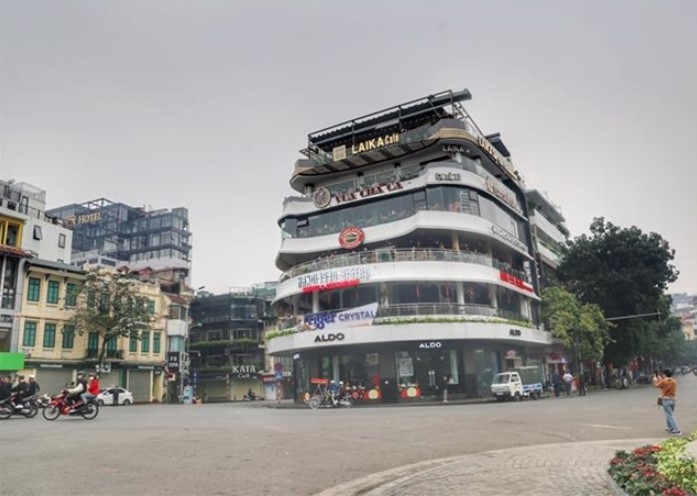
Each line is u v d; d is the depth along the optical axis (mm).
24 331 40281
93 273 45344
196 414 25719
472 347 35594
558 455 10344
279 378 40969
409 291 36406
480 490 7508
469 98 41281
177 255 81812
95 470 9211
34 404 22594
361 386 34750
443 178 37031
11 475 8766
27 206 47531
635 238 47156
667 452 7340
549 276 52812
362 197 39938
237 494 7504
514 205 45656
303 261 44094
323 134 45031
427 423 17469
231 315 66062
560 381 45625
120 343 48281
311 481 8406
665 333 65750
